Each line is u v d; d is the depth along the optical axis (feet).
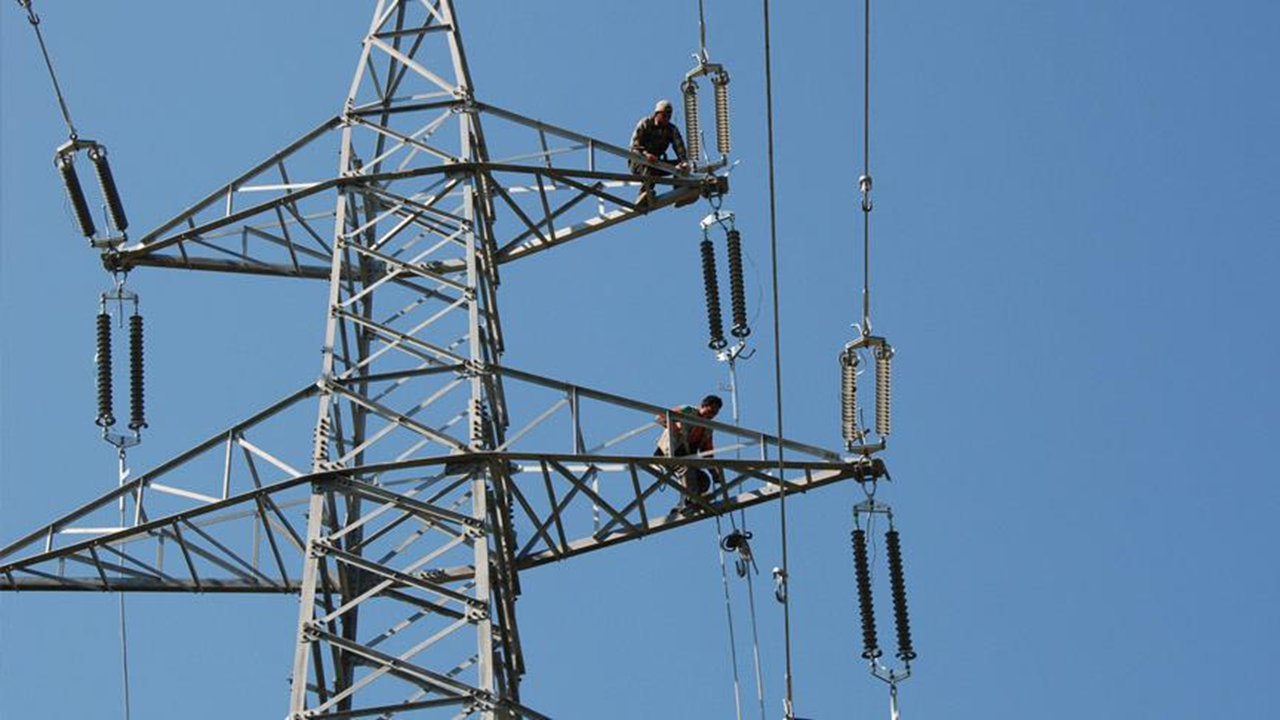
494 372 222.48
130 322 260.83
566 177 259.80
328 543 207.82
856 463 231.71
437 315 228.63
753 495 233.55
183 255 262.26
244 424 223.51
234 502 219.61
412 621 212.64
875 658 237.04
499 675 213.87
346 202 241.55
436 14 262.06
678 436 237.45
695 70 270.46
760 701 235.81
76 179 260.21
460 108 255.70
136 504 228.02
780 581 228.02
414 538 211.00
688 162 269.03
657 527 230.89
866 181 228.02
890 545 235.40
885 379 233.76
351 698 208.85
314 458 215.51
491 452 214.48
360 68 260.21
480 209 247.09
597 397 226.79
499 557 218.59
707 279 263.90
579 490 225.35
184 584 228.84
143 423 258.98
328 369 222.28
